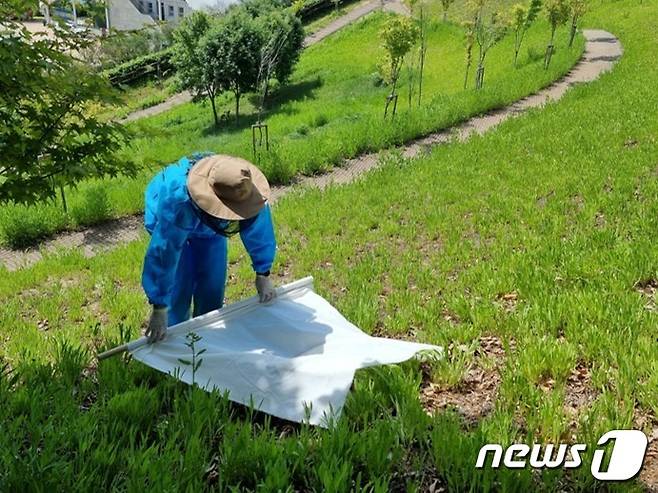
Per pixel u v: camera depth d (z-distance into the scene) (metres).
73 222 12.34
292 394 3.93
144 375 4.47
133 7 53.19
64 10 5.18
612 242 7.02
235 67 27.91
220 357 4.10
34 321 6.98
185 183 4.08
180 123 31.00
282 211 10.77
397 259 7.84
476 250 7.62
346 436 3.38
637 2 36.19
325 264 8.04
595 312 5.02
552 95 20.39
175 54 30.36
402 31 17.73
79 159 4.86
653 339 4.62
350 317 5.57
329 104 27.25
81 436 3.32
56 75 4.51
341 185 12.41
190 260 4.70
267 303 4.64
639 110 14.56
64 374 4.34
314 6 48.88
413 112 18.44
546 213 8.59
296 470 3.29
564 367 4.27
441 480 3.31
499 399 4.01
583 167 10.76
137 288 7.96
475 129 17.38
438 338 4.92
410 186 11.27
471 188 10.56
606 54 26.39
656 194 8.82
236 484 3.24
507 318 5.14
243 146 17.59
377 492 2.92
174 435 3.35
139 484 2.96
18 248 11.57
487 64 29.34
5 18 4.60
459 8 40.12
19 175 4.71
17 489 2.99
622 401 3.95
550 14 23.69
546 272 6.19
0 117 4.57
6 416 3.65
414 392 3.97
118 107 5.05
